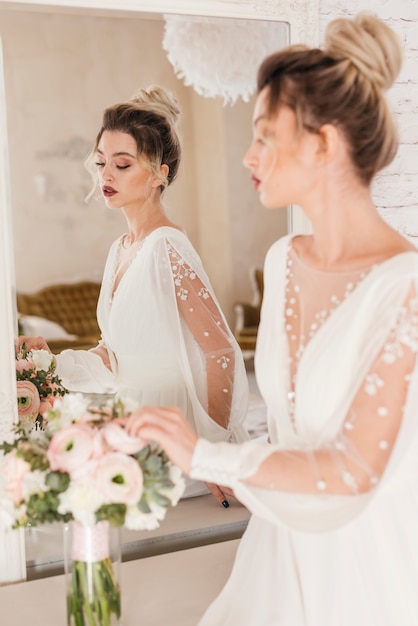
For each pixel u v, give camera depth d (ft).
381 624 4.17
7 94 6.23
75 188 6.57
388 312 3.93
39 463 4.43
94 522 4.42
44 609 5.69
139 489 4.31
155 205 6.87
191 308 7.06
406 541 4.23
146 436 4.23
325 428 4.13
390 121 4.27
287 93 4.16
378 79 4.19
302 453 4.00
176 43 6.72
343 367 4.05
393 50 4.25
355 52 4.14
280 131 4.20
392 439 3.88
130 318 6.88
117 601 4.91
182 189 6.95
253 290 7.30
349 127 4.13
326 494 3.95
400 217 7.90
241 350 7.30
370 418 3.88
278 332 4.59
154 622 5.44
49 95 6.37
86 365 6.81
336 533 4.26
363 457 3.89
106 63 6.52
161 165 6.83
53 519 4.48
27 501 4.40
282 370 4.50
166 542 7.13
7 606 5.76
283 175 4.26
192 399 7.15
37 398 6.65
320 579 4.28
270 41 6.98
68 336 6.72
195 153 6.95
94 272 6.73
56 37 6.33
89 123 6.54
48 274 6.56
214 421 7.24
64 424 4.62
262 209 7.26
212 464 4.07
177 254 6.97
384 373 3.87
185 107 6.85
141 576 6.26
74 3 6.24
